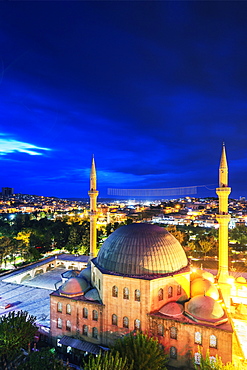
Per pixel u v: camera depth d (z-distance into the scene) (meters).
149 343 35.06
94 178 67.56
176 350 39.09
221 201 57.22
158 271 42.22
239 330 50.75
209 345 37.34
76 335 45.41
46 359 35.47
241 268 97.44
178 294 43.59
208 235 138.00
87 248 109.25
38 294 67.19
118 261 43.31
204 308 39.00
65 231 131.75
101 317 43.56
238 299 64.50
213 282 51.31
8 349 39.56
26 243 110.06
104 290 43.38
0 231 138.00
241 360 41.50
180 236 127.88
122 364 32.75
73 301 45.88
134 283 41.28
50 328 47.81
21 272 78.00
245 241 135.50
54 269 89.12
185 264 46.38
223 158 58.44
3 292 68.62
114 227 165.38
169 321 39.34
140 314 40.91
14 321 42.16
